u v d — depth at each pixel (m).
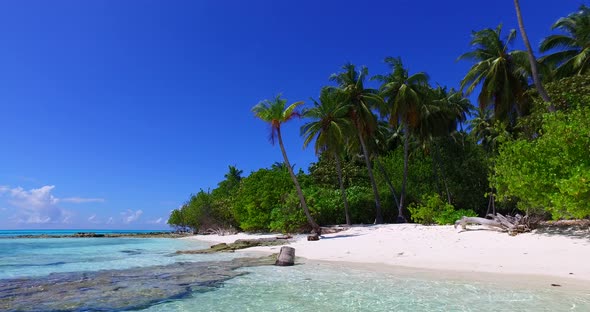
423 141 37.91
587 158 12.02
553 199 12.16
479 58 27.84
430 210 24.05
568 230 14.45
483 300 7.23
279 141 26.23
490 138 36.16
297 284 9.61
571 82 19.20
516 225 15.80
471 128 43.09
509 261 11.46
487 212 35.16
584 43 22.73
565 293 7.57
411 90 31.22
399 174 38.03
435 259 12.86
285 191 32.72
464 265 11.49
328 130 29.58
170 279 10.92
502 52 26.62
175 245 30.98
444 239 16.47
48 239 50.72
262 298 8.05
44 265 15.50
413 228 21.92
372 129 32.41
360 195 34.88
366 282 9.60
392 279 9.91
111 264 15.56
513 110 28.39
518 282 8.83
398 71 32.75
